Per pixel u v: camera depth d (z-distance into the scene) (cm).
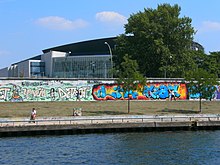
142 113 5581
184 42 9519
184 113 5672
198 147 3503
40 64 15600
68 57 14588
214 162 2936
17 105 6222
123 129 4478
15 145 3644
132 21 9556
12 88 6662
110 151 3338
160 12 9588
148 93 7294
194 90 6022
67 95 6944
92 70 13988
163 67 8925
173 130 4631
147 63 9300
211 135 4250
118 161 2969
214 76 6047
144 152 3294
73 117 4962
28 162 2955
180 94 7456
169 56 9038
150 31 9262
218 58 11725
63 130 4297
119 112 5669
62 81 6931
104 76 13675
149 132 4500
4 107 5991
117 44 9688
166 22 9469
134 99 7219
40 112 5544
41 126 4247
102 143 3731
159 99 7338
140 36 9212
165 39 9412
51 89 6869
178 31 9500
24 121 4303
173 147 3509
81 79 7031
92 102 6800
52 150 3397
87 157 3109
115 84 7169
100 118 4656
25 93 6731
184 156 3131
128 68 5859
